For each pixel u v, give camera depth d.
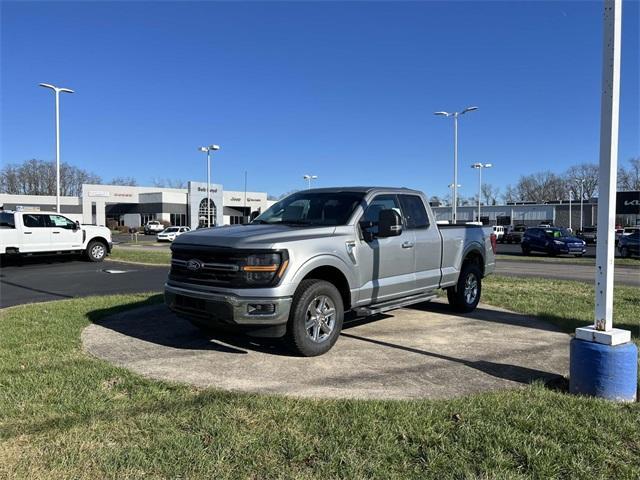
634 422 3.79
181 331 6.80
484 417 3.88
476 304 8.53
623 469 3.14
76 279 13.86
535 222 74.19
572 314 8.09
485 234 8.79
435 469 3.16
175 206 79.69
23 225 17.89
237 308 5.20
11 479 3.04
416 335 6.68
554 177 115.75
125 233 74.56
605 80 4.25
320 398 4.29
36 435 3.60
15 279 13.86
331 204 6.56
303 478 3.05
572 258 28.20
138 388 4.51
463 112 39.59
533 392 4.42
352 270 6.03
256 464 3.20
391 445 3.43
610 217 4.31
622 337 4.35
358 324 7.38
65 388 4.50
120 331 6.80
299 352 5.54
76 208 87.06
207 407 4.06
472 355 5.71
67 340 6.24
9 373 4.91
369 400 4.21
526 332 6.89
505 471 3.12
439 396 4.39
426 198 7.59
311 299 5.50
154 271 16.19
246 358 5.54
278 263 5.31
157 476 3.08
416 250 7.02
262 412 3.96
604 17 4.25
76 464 3.21
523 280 13.34
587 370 4.34
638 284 13.84
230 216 83.81
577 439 3.52
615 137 4.27
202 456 3.29
